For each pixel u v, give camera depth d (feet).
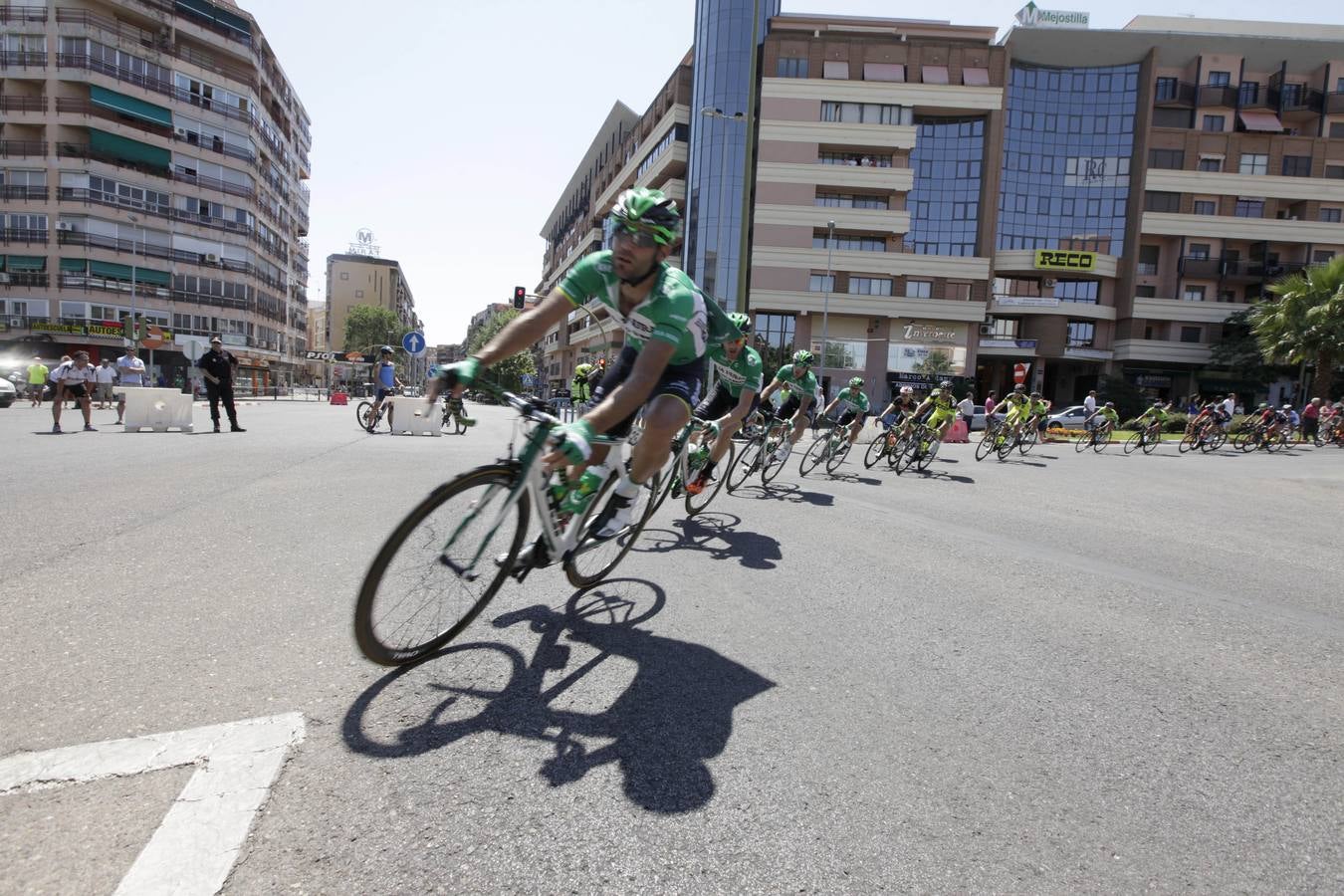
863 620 10.69
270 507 16.26
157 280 136.77
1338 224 137.49
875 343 136.67
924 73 132.26
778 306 132.87
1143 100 141.79
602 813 5.57
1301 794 6.49
